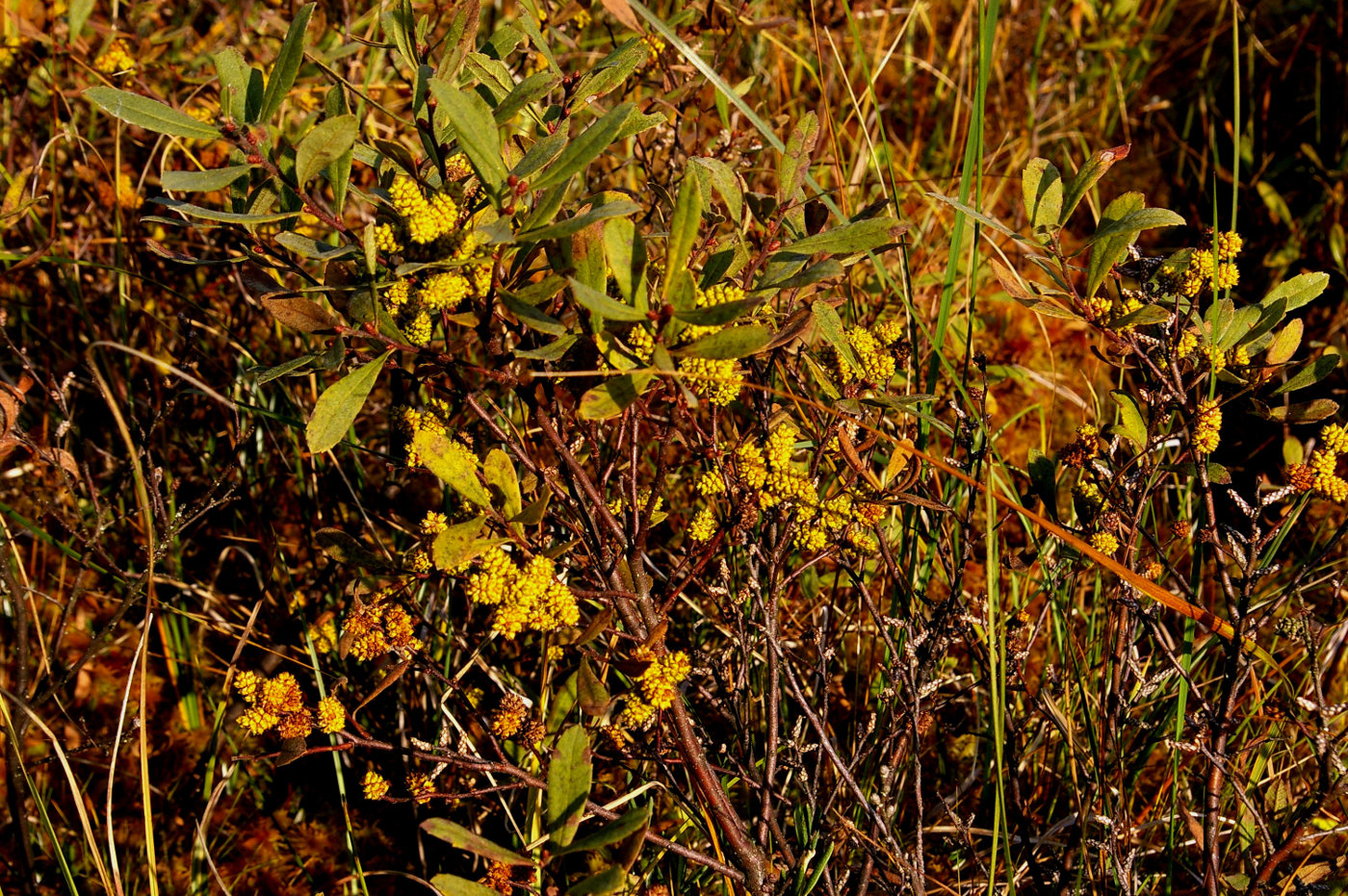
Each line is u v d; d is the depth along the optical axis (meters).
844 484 0.61
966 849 0.69
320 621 0.65
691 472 0.76
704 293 0.52
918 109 1.16
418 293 0.51
